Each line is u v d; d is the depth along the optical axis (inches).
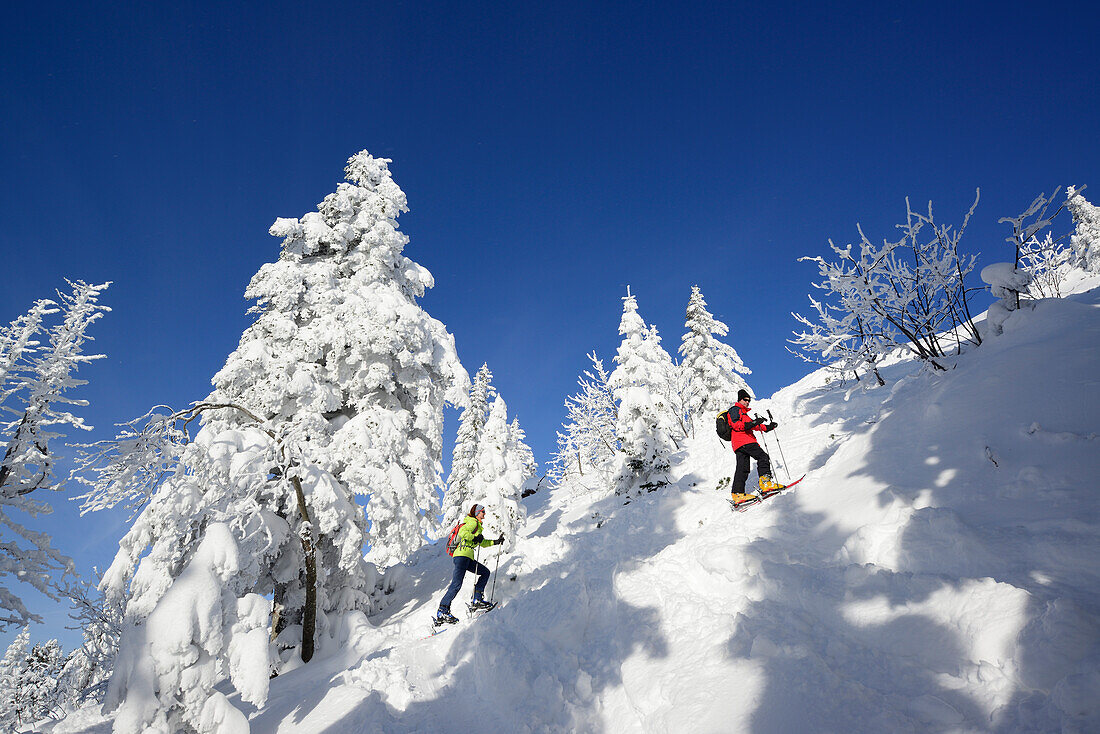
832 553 181.8
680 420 949.2
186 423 330.0
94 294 427.8
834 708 111.8
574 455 1114.1
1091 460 154.3
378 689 239.6
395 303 553.9
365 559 521.3
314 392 481.7
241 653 212.8
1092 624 101.2
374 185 642.8
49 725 279.1
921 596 134.8
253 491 370.6
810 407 415.2
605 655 186.9
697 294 1064.8
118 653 197.5
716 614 171.6
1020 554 134.3
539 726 167.6
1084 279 604.7
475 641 247.4
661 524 384.2
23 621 368.5
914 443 217.8
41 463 389.7
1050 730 86.7
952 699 104.6
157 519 399.5
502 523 471.8
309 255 607.8
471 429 1083.9
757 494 266.4
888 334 295.0
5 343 396.5
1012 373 210.4
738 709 121.7
